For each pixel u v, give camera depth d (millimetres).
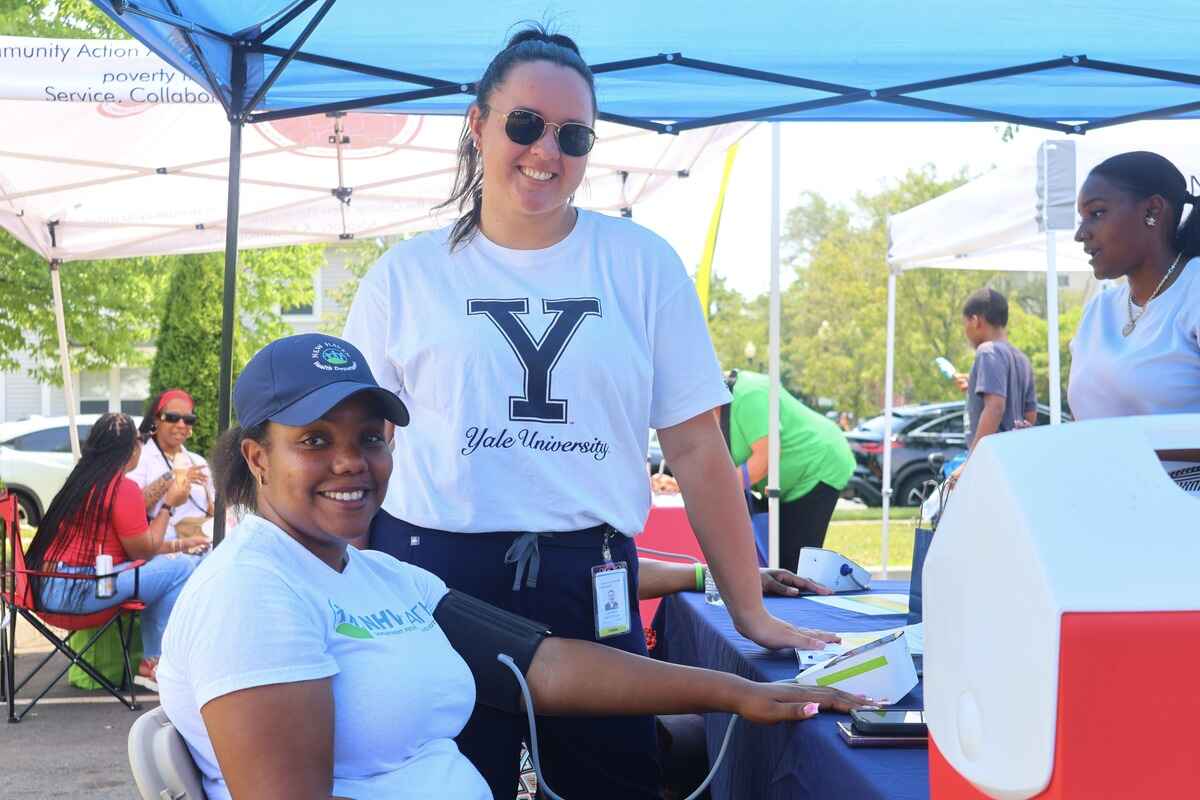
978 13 3184
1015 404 6469
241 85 3381
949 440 15766
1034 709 894
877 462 15945
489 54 3537
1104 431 968
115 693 5406
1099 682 858
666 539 5512
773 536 4902
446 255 2148
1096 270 2564
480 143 2150
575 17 3268
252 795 1371
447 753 1598
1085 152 5125
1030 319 26406
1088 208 2518
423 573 1913
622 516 2125
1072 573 882
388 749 1531
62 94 4172
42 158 5711
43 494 14289
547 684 1881
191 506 6238
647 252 2180
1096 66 3582
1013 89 3873
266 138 5832
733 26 3332
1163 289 2484
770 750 1927
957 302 29578
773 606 2740
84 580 5223
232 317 3404
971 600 1021
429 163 6512
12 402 24344
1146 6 3119
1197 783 854
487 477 2055
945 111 4027
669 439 2258
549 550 2057
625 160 6387
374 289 2176
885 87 3826
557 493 2057
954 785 1064
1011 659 934
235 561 1470
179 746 1454
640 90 3955
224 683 1382
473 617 1911
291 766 1383
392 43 3443
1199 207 2459
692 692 1824
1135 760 857
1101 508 916
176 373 11820
